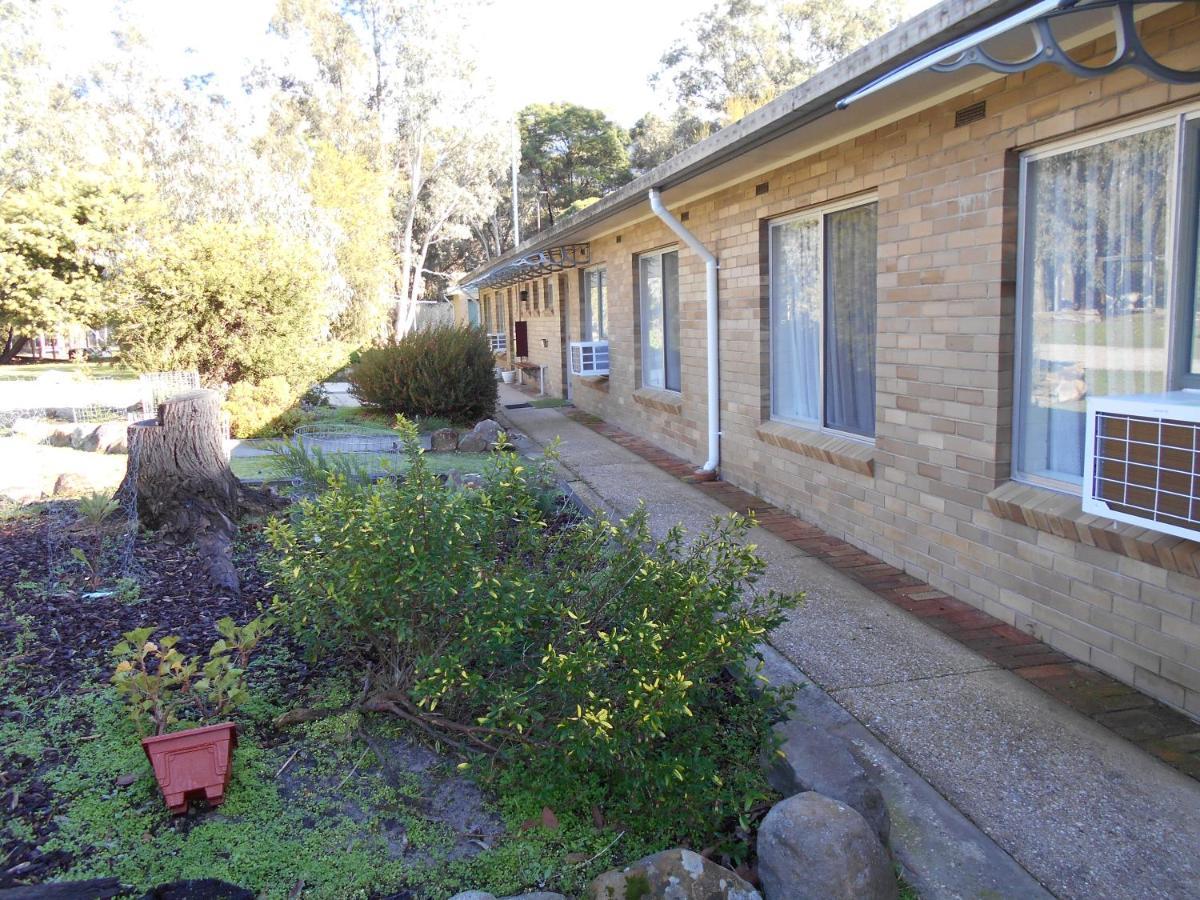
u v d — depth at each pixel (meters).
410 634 3.19
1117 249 4.13
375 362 12.83
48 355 34.94
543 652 3.10
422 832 2.83
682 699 2.79
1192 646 3.64
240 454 9.71
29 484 7.04
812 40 37.47
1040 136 4.31
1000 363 4.70
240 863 2.62
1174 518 3.25
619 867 2.71
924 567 5.48
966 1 3.57
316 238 22.38
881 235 5.71
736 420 8.25
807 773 2.94
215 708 3.38
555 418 13.62
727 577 3.31
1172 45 3.59
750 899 2.51
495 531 3.42
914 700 3.88
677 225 8.19
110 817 2.75
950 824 2.98
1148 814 3.03
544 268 15.28
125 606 4.41
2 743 3.10
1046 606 4.46
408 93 34.22
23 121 32.81
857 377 6.44
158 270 11.58
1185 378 3.82
